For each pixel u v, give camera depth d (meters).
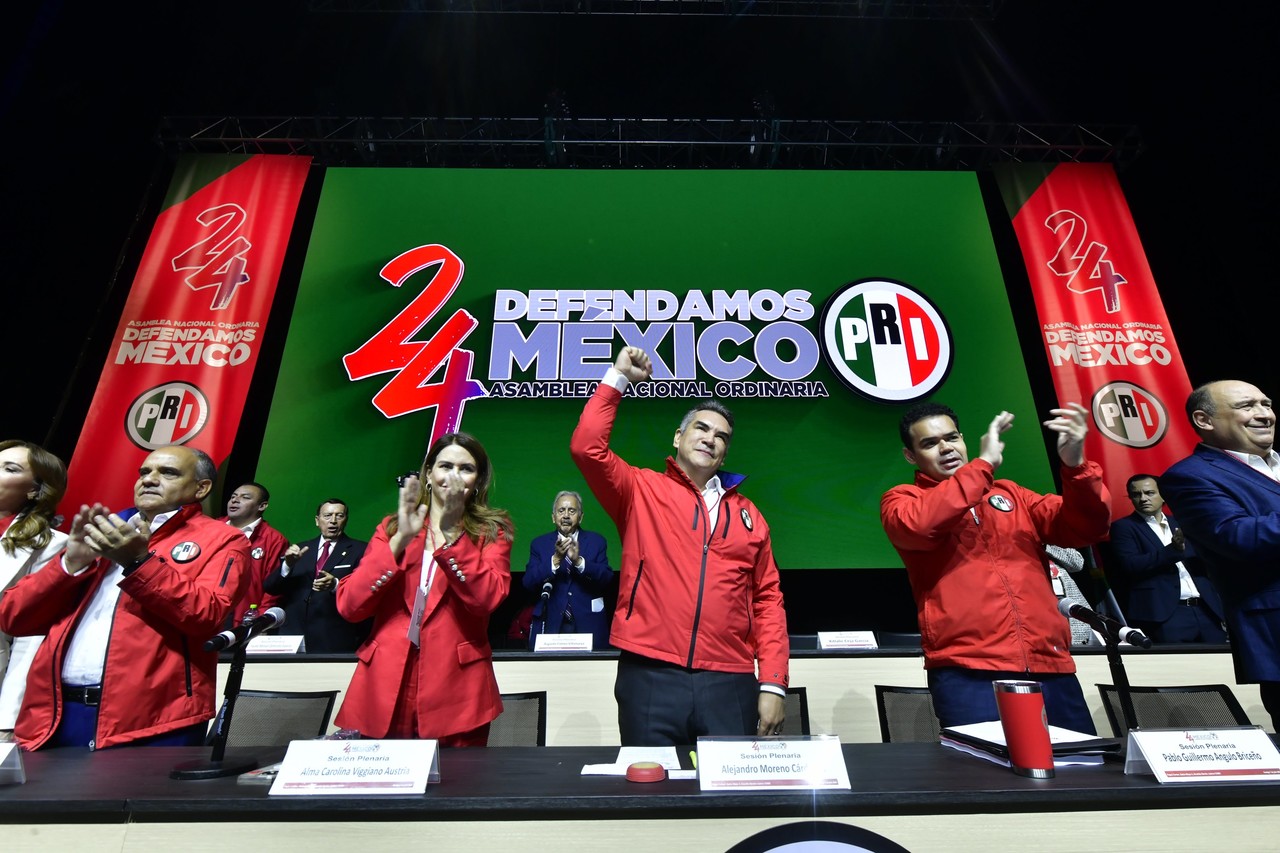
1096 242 5.13
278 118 5.43
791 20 5.39
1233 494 1.69
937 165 5.72
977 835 0.89
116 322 5.19
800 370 4.80
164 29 4.74
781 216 5.25
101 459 4.39
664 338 4.88
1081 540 1.85
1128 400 4.68
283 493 4.44
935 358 4.82
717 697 1.62
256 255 5.01
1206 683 2.75
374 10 5.13
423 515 1.83
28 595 1.55
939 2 5.24
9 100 4.11
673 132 5.68
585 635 2.98
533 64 5.59
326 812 0.89
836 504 4.47
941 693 1.83
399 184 5.28
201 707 1.63
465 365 4.77
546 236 5.16
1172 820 0.91
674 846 0.88
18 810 0.88
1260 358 4.29
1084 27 4.97
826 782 0.93
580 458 1.78
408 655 1.67
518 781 1.01
